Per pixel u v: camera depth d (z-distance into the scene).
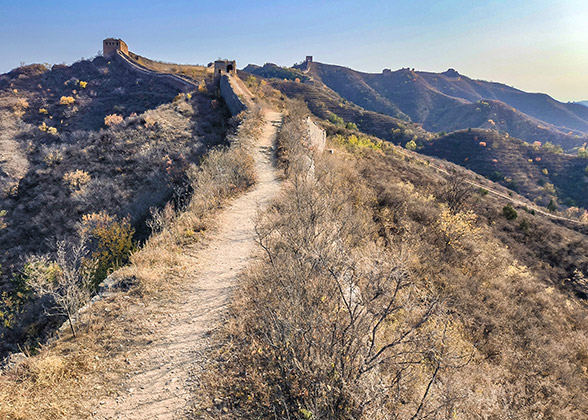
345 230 10.52
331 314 5.33
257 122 26.92
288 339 4.79
